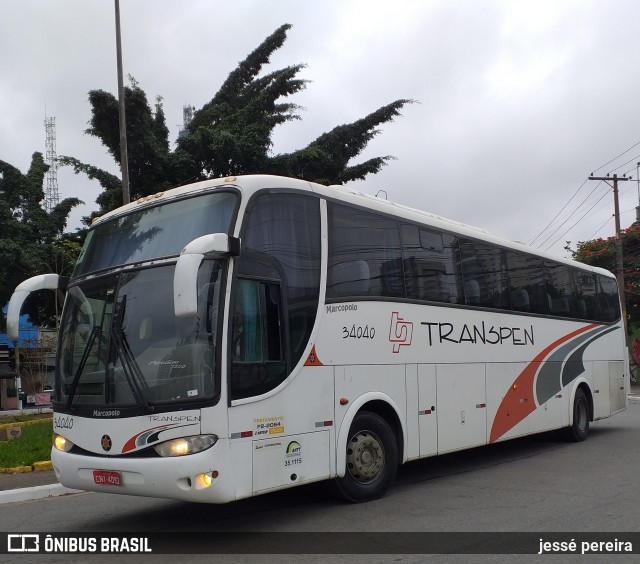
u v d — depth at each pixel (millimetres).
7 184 27328
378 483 8156
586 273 14820
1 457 11359
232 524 7176
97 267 7379
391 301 8680
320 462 7258
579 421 13680
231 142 21891
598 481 9219
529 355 11945
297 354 7129
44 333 32625
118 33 17281
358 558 5848
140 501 8727
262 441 6547
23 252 24891
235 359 6391
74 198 28500
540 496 8297
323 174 24484
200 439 6043
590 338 14477
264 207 7062
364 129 25250
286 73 24016
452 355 9781
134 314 6605
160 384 6238
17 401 35375
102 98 20641
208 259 6449
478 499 8195
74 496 9352
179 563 5875
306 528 6906
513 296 11688
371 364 8180
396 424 8594
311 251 7566
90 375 6695
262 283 6852
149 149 21609
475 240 10836
